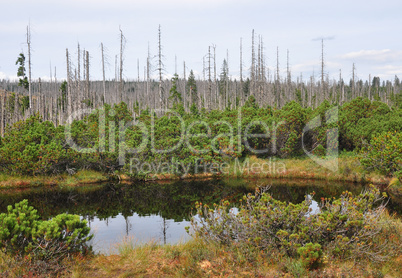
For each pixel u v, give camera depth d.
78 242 7.98
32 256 7.13
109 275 7.05
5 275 6.43
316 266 6.71
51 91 101.44
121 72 39.66
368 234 7.55
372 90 111.38
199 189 20.50
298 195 17.73
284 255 7.52
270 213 7.99
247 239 7.95
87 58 42.78
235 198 17.62
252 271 6.68
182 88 94.38
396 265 6.93
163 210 15.36
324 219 7.82
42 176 22.28
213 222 8.75
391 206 14.34
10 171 21.88
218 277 6.57
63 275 6.90
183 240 9.59
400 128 23.02
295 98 73.06
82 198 18.06
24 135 22.50
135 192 19.72
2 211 14.56
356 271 6.57
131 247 8.91
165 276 6.91
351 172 22.19
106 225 12.68
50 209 15.53
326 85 80.75
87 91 43.34
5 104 52.41
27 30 31.62
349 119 27.56
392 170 19.62
